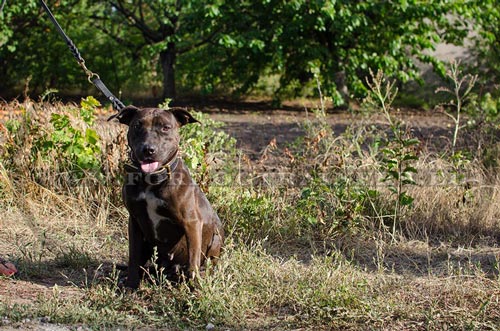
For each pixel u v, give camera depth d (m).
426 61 17.91
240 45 17.17
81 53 20.33
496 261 6.26
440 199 7.82
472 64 19.88
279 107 19.38
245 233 7.09
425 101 20.14
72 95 20.41
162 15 18.28
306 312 5.16
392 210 7.64
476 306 5.34
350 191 7.43
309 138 8.17
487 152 8.83
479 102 12.34
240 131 14.37
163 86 20.19
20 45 19.52
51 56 20.02
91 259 6.34
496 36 18.70
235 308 5.12
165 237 5.61
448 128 14.47
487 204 7.73
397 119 8.69
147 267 5.86
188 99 20.64
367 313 5.05
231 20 17.94
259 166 8.82
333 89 18.03
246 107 19.48
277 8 17.73
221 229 6.05
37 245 6.63
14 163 8.01
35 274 5.88
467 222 7.57
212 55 18.39
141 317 5.05
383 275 5.85
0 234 6.93
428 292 5.61
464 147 9.05
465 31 18.27
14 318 4.86
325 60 18.22
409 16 17.55
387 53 18.20
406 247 7.02
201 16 17.48
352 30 16.97
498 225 7.55
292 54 18.84
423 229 7.47
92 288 5.35
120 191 7.67
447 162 8.52
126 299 5.25
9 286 5.57
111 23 20.34
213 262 5.95
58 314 4.92
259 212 7.30
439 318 5.11
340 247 6.99
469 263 6.05
